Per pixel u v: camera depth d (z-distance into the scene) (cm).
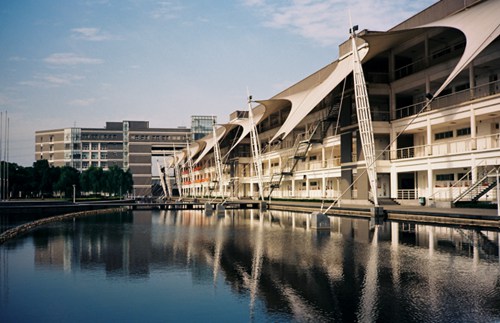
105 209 5834
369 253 1675
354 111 4628
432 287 1125
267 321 889
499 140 3272
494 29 2569
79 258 1661
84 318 933
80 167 14312
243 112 9531
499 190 2338
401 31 3444
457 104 3456
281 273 1333
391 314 912
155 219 3994
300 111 5125
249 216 4203
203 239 2255
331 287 1147
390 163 4219
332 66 4988
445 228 2448
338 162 5259
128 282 1248
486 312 916
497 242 1867
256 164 6494
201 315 938
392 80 4322
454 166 3466
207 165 11131
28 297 1098
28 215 4391
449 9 3538
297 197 6150
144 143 14288
